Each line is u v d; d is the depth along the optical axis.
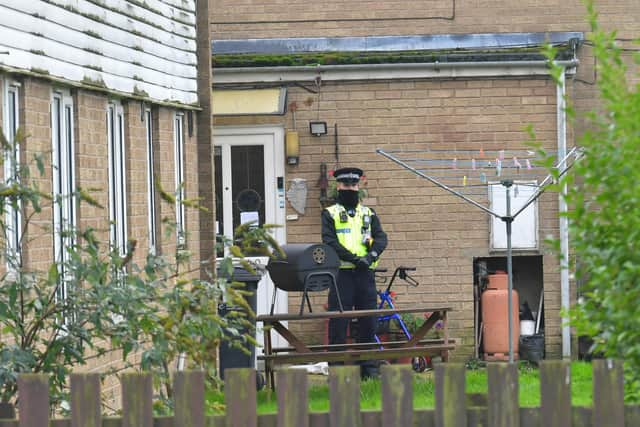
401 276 34.06
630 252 11.02
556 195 37.62
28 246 20.66
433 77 37.78
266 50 39.56
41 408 10.15
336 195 37.28
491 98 37.88
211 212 32.59
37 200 14.89
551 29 39.56
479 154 37.81
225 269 15.41
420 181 37.81
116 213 26.38
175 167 30.62
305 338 37.50
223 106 37.22
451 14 39.56
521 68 37.69
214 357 16.05
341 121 37.81
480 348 38.22
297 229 37.84
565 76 37.62
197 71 32.47
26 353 14.54
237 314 15.89
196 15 32.50
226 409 10.12
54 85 22.72
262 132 37.81
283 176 37.75
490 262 39.12
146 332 15.03
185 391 10.11
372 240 31.11
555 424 10.04
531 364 37.22
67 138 23.55
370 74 37.66
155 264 15.36
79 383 10.19
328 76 37.59
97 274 14.77
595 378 10.05
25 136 15.37
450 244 37.81
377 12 39.62
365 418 10.12
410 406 10.05
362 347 30.48
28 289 14.83
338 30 39.72
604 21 39.34
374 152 37.84
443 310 28.30
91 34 24.64
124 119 27.02
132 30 27.28
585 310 11.81
